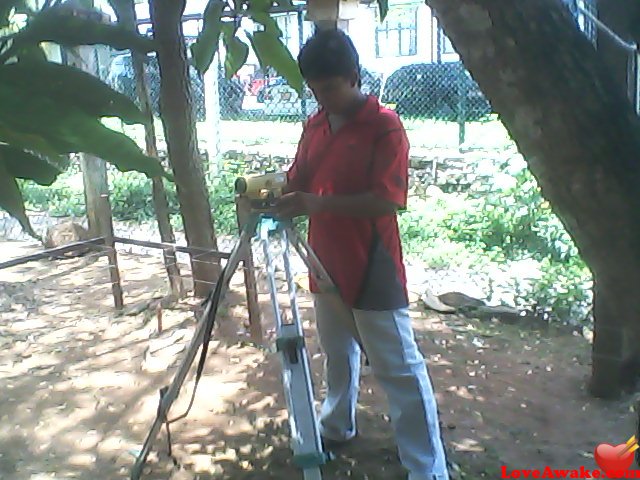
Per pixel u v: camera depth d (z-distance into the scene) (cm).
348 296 246
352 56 232
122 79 695
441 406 336
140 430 324
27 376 382
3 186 136
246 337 422
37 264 595
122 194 754
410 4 1011
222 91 981
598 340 334
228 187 748
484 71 138
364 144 234
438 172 754
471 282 508
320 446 199
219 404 345
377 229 241
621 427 311
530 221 589
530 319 440
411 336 253
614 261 135
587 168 131
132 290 520
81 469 295
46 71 143
